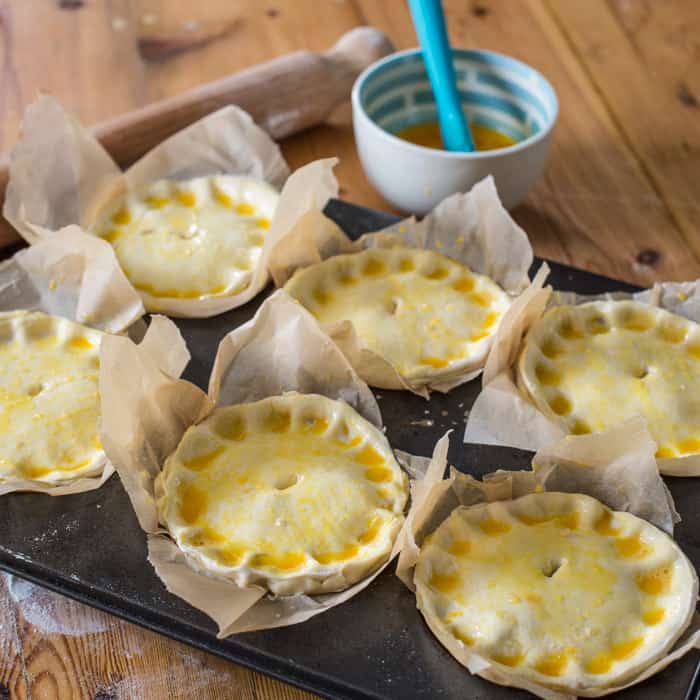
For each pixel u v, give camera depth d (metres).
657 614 0.77
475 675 0.75
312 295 0.91
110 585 0.78
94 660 0.78
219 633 0.75
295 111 1.05
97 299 0.90
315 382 0.86
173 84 1.11
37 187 0.95
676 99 1.11
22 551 0.80
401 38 1.15
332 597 0.78
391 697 0.74
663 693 0.74
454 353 0.89
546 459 0.81
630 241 1.00
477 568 0.78
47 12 1.17
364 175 1.05
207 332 0.90
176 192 0.98
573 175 1.05
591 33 1.17
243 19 1.17
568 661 0.75
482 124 1.04
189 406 0.84
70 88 1.10
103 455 0.83
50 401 0.86
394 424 0.85
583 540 0.79
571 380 0.87
